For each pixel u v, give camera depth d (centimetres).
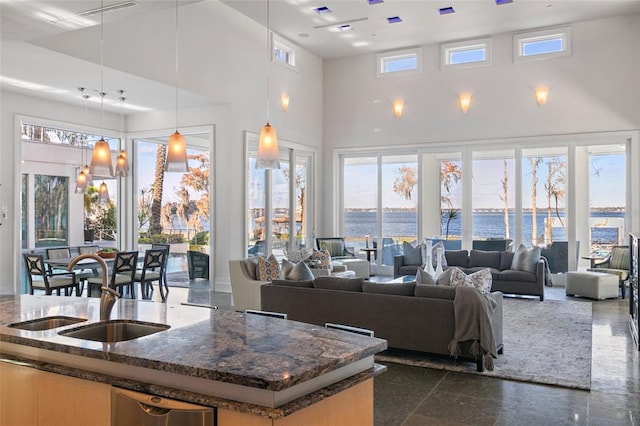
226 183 869
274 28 960
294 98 1050
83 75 682
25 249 791
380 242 1123
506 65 988
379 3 834
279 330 239
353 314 509
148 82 719
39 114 802
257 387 166
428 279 497
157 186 956
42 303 313
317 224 1145
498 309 489
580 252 955
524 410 362
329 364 185
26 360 226
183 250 937
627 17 895
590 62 922
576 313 703
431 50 1053
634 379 429
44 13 465
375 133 1110
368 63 1117
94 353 202
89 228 905
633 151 893
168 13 738
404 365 469
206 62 807
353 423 206
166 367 184
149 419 187
